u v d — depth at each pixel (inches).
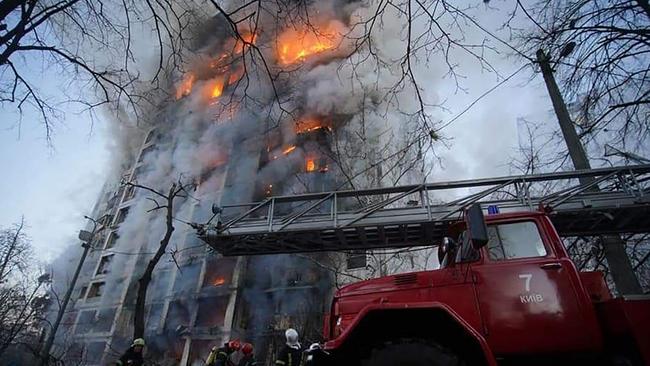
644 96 241.9
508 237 176.6
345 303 177.6
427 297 167.2
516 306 158.1
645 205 274.5
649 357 136.6
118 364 306.3
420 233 328.5
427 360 135.2
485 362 141.3
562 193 299.1
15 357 801.6
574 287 159.2
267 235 342.3
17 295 798.5
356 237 341.7
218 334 992.2
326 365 150.4
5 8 148.4
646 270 410.0
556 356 152.9
